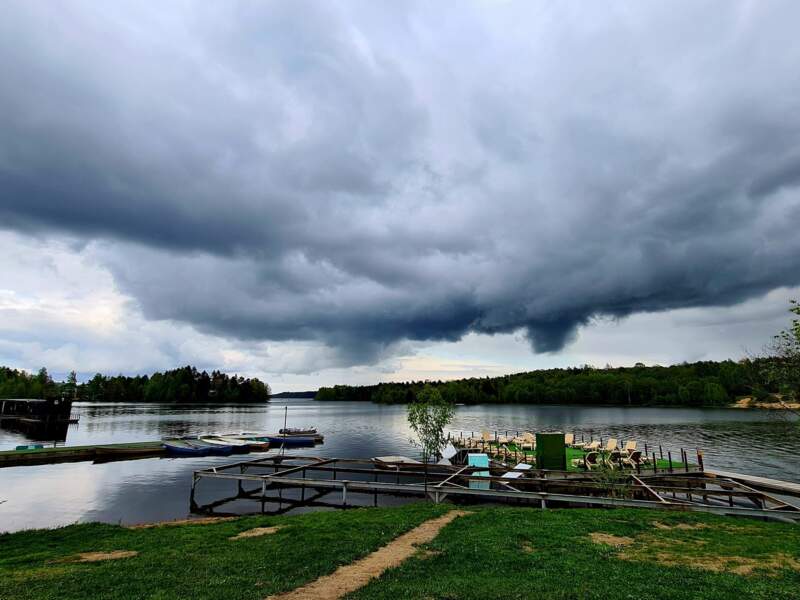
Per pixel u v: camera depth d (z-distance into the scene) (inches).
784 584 443.8
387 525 730.2
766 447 2236.7
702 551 566.6
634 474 1146.7
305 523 781.9
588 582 449.1
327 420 5187.0
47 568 549.6
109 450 2198.6
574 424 3799.2
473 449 1771.7
